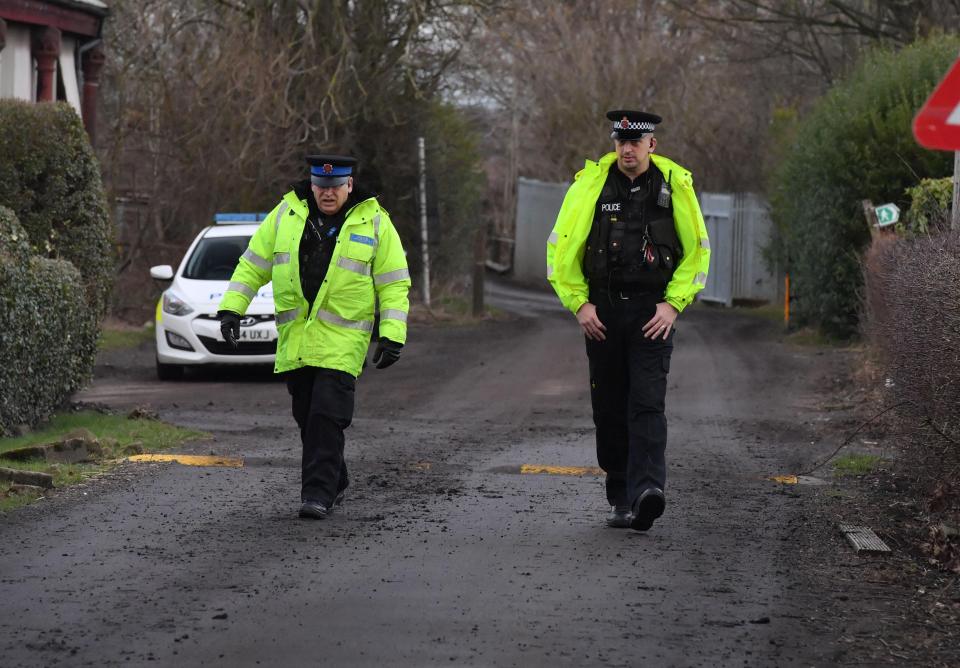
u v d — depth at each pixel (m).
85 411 35.66
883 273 34.84
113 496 23.98
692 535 21.61
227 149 72.25
